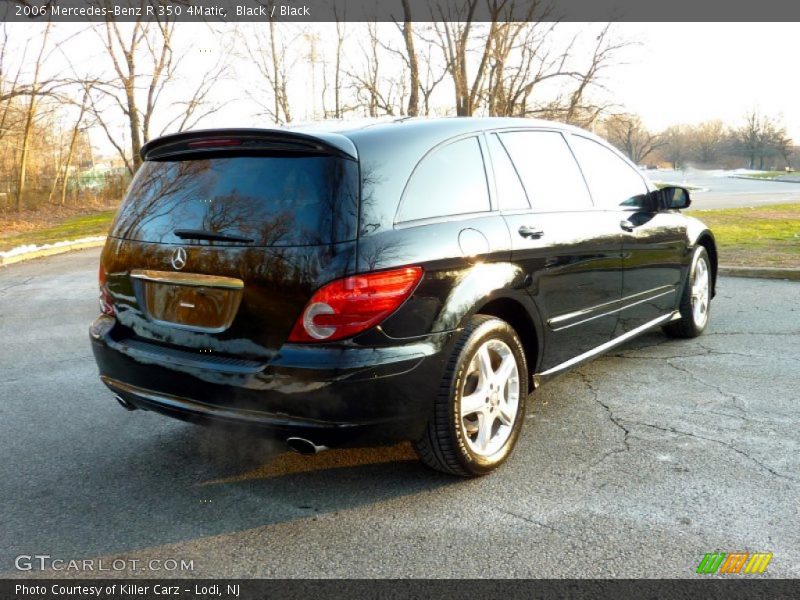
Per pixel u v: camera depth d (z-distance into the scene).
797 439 3.60
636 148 101.12
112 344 3.32
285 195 2.88
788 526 2.75
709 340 5.66
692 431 3.75
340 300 2.72
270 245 2.82
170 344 3.11
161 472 3.43
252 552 2.67
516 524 2.82
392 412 2.84
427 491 3.14
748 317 6.45
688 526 2.77
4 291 9.70
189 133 3.15
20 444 3.83
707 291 5.85
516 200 3.61
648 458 3.42
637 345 5.59
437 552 2.63
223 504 3.07
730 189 39.81
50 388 4.89
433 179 3.18
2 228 22.75
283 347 2.79
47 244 15.95
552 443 3.64
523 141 3.89
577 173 4.23
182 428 4.05
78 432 4.00
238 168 3.05
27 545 2.75
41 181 33.31
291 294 2.76
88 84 25.09
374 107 19.92
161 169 3.36
